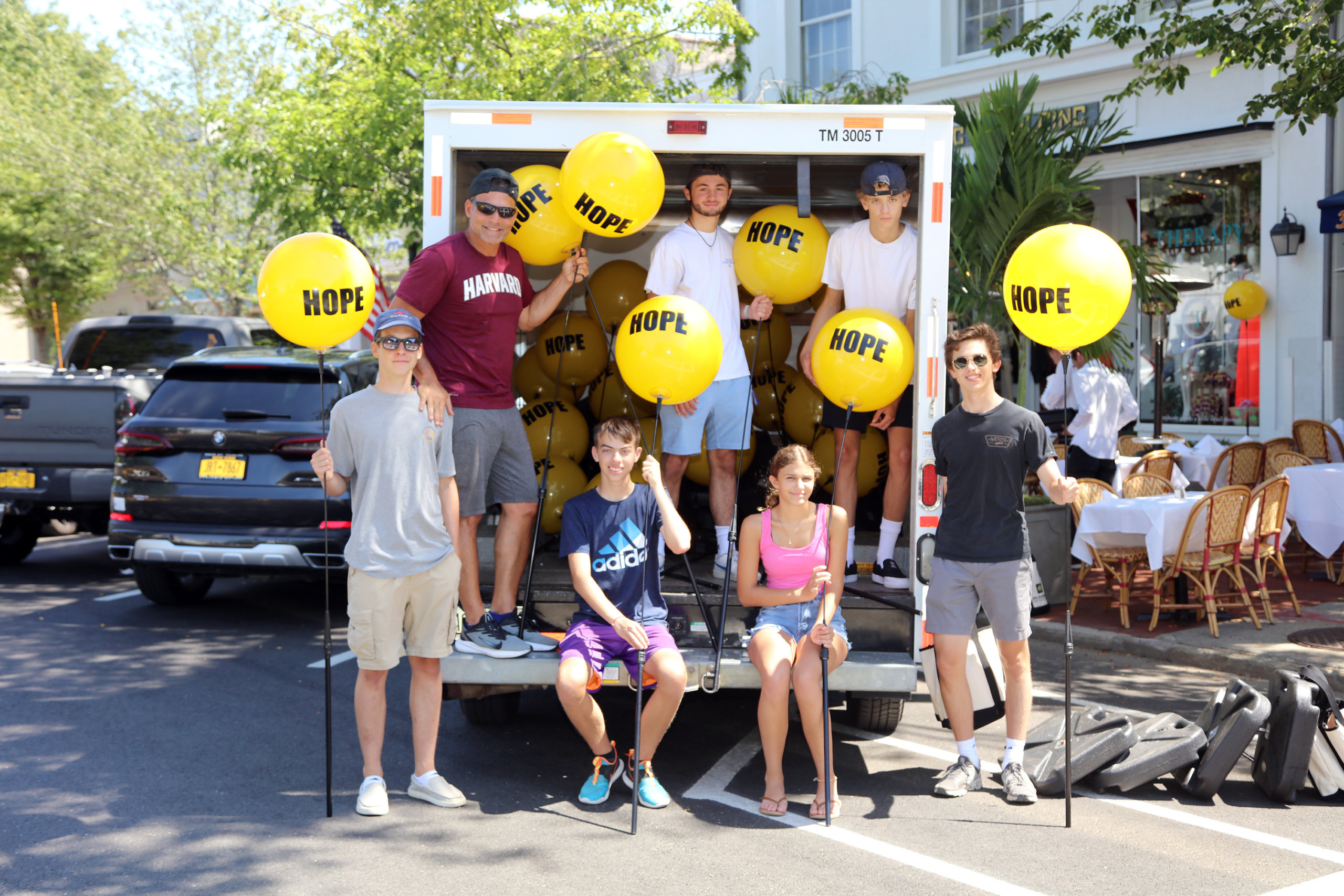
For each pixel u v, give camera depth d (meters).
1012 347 12.29
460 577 4.77
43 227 21.23
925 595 4.72
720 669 4.47
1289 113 9.07
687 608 4.94
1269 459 9.49
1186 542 7.06
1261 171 11.96
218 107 13.64
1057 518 7.71
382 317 4.19
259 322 11.00
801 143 4.75
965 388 4.54
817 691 4.38
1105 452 9.08
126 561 7.54
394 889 3.60
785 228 5.35
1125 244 9.72
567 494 6.10
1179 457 9.59
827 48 15.62
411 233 13.05
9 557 9.74
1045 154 8.89
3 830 4.07
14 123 19.44
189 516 7.28
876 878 3.71
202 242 20.09
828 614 4.33
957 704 4.62
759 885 3.64
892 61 14.88
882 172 4.86
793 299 5.52
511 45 12.53
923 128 4.72
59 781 4.58
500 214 4.58
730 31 12.73
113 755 4.91
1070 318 4.43
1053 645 7.41
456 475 4.73
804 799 4.51
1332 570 8.92
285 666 6.51
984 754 5.12
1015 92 8.91
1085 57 13.00
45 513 9.12
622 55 12.45
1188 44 9.45
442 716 5.70
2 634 7.20
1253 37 8.88
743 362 5.40
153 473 7.33
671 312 4.68
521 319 5.12
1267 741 4.52
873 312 4.88
